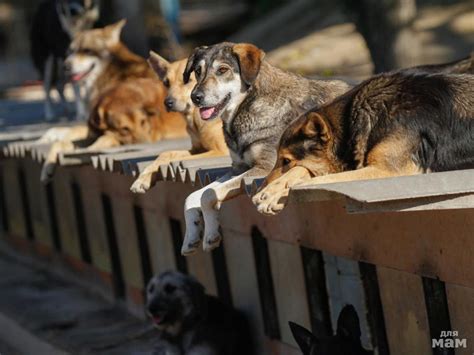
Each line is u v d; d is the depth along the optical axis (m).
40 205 20.02
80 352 14.27
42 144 15.05
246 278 12.52
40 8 21.45
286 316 11.70
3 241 22.89
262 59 9.70
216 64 9.71
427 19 27.16
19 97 33.81
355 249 9.96
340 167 8.06
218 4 40.47
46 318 16.38
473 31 25.80
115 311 16.34
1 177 22.25
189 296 12.42
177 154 11.16
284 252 11.49
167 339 12.70
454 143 7.87
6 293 18.48
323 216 10.46
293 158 8.11
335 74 25.70
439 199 7.26
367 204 7.20
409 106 7.95
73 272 18.78
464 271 8.30
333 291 11.07
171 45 28.00
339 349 9.49
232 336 12.36
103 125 14.01
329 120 8.17
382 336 9.88
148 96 14.19
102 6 25.52
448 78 8.06
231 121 9.78
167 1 33.00
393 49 18.17
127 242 16.03
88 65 15.85
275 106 9.66
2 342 16.50
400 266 9.25
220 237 8.97
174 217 13.94
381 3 17.95
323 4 31.73
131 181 15.16
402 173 7.79
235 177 9.28
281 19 32.75
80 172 17.55
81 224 17.86
